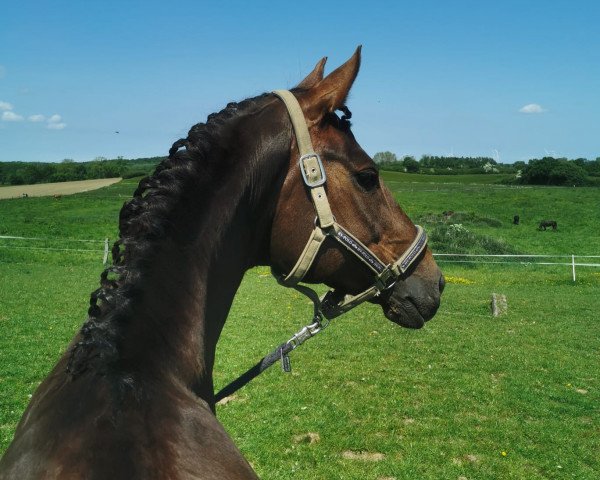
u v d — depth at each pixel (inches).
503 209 2054.6
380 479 216.8
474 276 912.9
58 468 48.5
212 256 70.5
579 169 3368.6
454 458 236.2
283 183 78.0
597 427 275.1
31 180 3503.9
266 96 82.2
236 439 245.3
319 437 249.6
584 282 852.0
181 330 63.9
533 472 225.6
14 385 294.4
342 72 78.9
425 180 3750.0
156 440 52.1
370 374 342.0
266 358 86.6
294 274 79.0
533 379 347.6
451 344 428.8
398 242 83.7
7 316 466.3
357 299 84.0
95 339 55.7
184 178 69.5
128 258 63.3
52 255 930.1
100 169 3705.7
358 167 80.0
